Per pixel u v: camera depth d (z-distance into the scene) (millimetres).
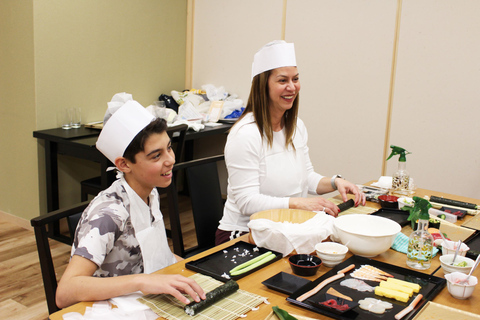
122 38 3814
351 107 3637
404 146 3436
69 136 3145
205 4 4328
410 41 3301
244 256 1409
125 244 1275
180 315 1036
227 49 4270
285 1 3850
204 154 4613
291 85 1769
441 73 3203
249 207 1771
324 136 3814
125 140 1212
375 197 2002
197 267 1283
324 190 2088
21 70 3301
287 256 1405
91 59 3592
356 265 1328
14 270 2791
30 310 2357
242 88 4246
